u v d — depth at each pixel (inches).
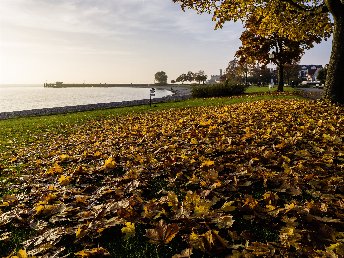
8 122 697.6
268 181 151.2
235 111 461.7
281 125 293.9
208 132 278.2
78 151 282.0
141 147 258.2
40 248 101.1
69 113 887.7
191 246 96.7
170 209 127.6
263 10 603.8
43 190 164.6
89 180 179.0
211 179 155.1
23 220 127.6
